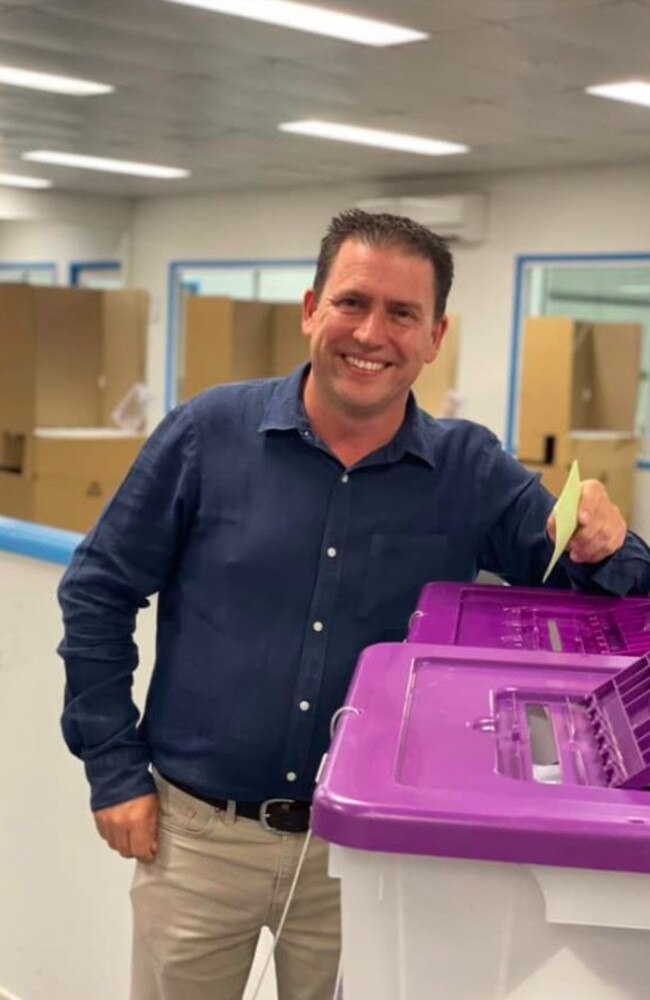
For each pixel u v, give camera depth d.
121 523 1.32
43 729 2.08
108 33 4.25
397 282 1.19
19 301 5.24
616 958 0.75
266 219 8.92
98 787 1.33
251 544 1.28
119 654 1.35
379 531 1.29
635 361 6.77
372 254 1.19
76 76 5.01
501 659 1.00
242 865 1.30
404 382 1.23
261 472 1.29
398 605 1.31
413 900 0.77
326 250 1.24
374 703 0.88
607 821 0.69
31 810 2.13
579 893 0.73
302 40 4.26
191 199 9.42
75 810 2.04
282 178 8.19
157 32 4.20
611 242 7.08
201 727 1.30
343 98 5.30
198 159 7.38
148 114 5.86
